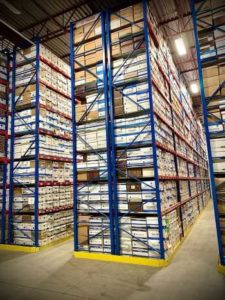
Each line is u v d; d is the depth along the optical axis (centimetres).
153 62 663
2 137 817
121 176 623
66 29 984
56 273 520
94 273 511
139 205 587
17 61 855
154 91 656
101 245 616
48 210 773
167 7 903
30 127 795
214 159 539
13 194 794
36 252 703
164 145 686
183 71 1442
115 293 416
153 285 444
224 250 510
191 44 1202
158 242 555
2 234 777
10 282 477
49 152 812
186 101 1392
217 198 526
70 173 912
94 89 686
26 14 924
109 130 646
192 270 513
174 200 766
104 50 680
